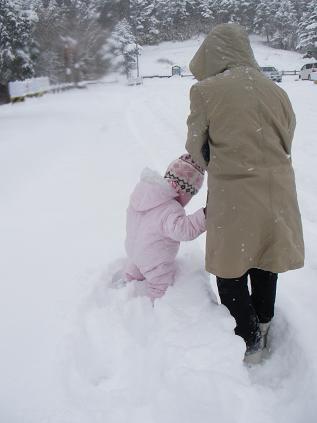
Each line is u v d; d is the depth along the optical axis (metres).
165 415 1.90
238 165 2.16
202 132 2.27
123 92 25.02
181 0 77.81
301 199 5.07
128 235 2.79
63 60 22.36
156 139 8.84
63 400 2.04
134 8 54.69
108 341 2.40
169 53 72.69
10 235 4.02
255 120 2.17
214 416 1.89
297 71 49.19
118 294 2.76
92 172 6.22
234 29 2.33
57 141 9.17
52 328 2.54
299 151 7.47
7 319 2.65
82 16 19.30
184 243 3.16
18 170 6.55
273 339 2.62
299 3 75.00
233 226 2.17
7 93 24.22
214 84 2.22
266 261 2.23
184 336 2.27
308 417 2.04
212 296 2.58
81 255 3.51
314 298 2.91
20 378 2.17
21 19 23.03
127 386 2.12
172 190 2.62
